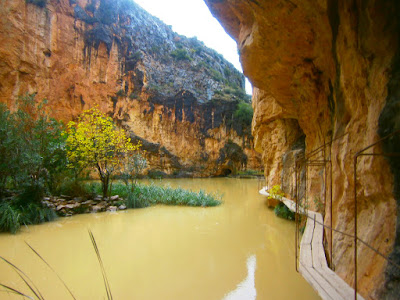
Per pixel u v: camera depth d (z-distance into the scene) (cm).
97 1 2927
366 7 294
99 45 2794
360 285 284
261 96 1280
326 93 569
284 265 610
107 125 1338
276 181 1213
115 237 816
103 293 469
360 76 328
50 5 2402
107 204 1206
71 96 2548
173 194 1390
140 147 2973
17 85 2145
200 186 2325
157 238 813
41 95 2289
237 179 3180
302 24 497
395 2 265
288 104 857
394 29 269
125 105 2952
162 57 3669
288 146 1180
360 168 315
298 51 584
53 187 1210
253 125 1520
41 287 480
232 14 686
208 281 529
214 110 3584
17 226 821
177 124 3341
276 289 496
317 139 710
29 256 632
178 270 582
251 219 1062
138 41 3297
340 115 418
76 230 874
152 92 3156
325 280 330
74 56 2583
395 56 268
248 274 564
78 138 1223
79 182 1305
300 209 749
